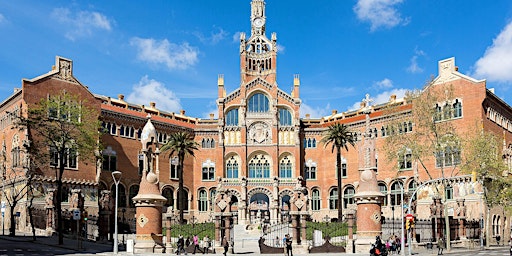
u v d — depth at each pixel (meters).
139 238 51.34
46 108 69.44
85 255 47.41
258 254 52.81
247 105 109.69
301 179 97.81
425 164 89.56
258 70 111.69
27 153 71.81
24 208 74.50
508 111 98.75
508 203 76.81
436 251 57.78
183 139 90.69
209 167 108.00
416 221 68.56
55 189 72.88
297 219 55.91
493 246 73.56
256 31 115.62
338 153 91.12
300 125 110.88
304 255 50.62
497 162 69.88
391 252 52.31
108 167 92.12
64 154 70.88
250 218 105.75
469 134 75.06
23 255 46.00
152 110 110.62
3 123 84.62
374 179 53.03
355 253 51.41
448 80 88.38
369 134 54.22
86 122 74.25
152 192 52.28
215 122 115.50
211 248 55.44
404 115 93.81
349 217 54.06
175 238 68.06
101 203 66.94
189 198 105.88
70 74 84.12
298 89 110.25
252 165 108.00
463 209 73.50
